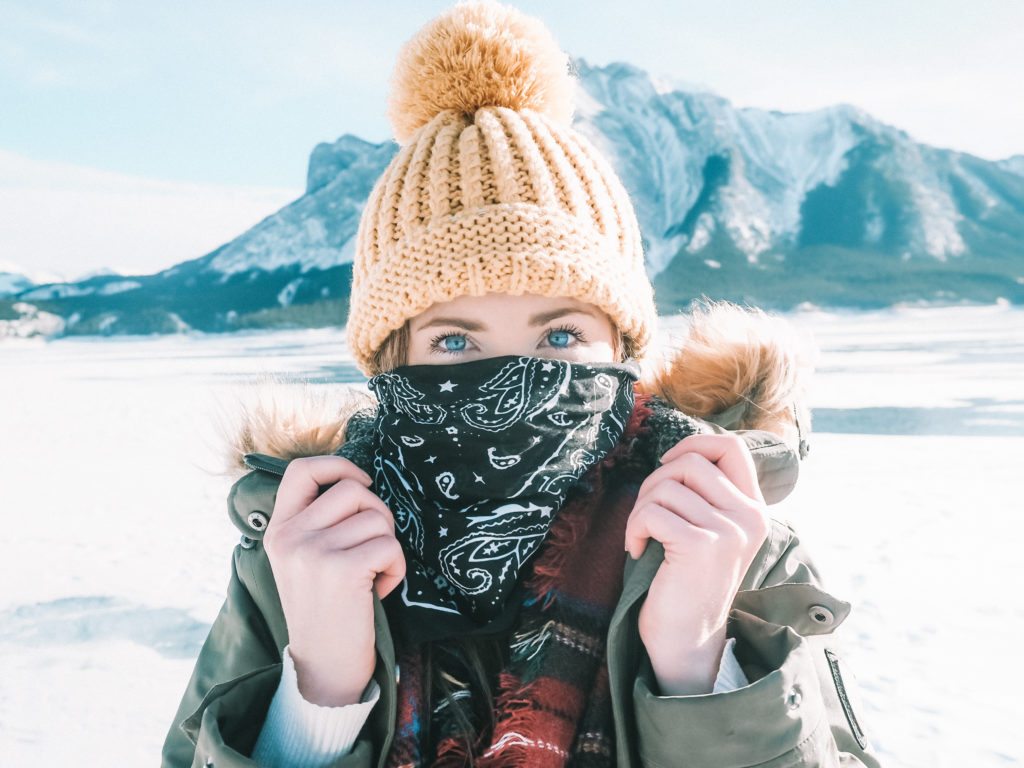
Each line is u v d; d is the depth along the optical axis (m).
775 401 1.31
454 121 1.22
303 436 1.29
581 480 1.10
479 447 1.06
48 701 3.51
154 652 4.02
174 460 10.02
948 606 4.40
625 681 0.91
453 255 1.09
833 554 5.37
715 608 0.87
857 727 1.04
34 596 4.86
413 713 0.97
